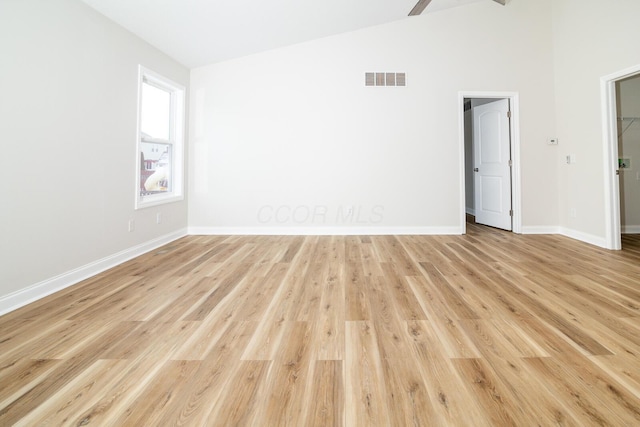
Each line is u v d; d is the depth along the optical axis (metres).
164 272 2.89
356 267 3.00
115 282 2.63
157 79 3.90
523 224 4.57
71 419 1.13
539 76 4.50
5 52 2.11
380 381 1.33
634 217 4.55
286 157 4.64
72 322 1.91
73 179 2.67
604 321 1.85
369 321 1.88
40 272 2.37
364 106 4.58
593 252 3.48
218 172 4.66
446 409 1.16
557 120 4.47
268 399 1.23
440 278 2.65
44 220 2.40
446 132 4.57
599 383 1.30
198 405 1.20
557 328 1.77
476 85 4.53
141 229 3.60
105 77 3.03
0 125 2.09
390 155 4.60
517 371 1.39
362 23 4.37
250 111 4.62
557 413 1.14
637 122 4.46
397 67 4.55
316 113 4.60
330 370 1.41
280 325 1.84
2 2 2.09
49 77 2.44
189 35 3.71
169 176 4.44
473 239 4.23
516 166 4.57
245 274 2.81
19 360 1.50
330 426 1.09
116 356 1.53
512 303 2.12
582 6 3.92
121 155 3.25
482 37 4.52
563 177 4.39
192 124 4.64
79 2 2.71
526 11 4.50
